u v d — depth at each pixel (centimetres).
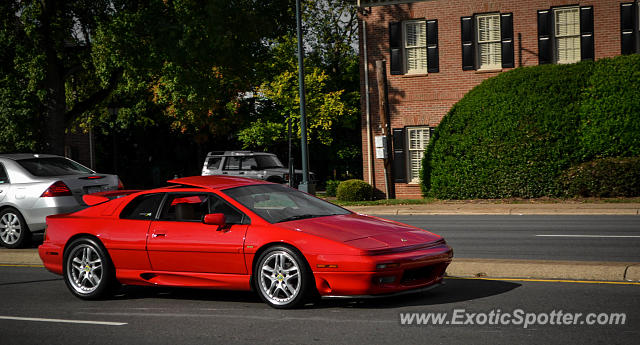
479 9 2502
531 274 849
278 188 845
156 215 814
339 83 3897
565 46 2438
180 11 2227
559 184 2117
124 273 815
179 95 2400
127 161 4425
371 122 2673
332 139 3475
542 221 1631
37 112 2477
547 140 2139
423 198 2489
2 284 949
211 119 3494
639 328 596
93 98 2625
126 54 2222
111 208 848
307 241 702
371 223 763
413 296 764
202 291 859
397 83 2605
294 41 3428
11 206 1282
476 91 2297
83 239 830
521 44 2469
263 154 2586
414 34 2597
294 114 3356
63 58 2559
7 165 1313
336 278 686
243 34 2384
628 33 2362
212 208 811
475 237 1336
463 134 2267
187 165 4434
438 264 732
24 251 1159
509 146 2178
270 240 719
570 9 2425
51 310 766
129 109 3362
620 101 2075
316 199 856
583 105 2127
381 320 655
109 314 736
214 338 610
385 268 677
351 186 2450
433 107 2561
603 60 2150
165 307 765
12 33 2367
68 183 1282
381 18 2628
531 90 2178
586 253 1067
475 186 2230
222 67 2516
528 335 584
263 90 3394
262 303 763
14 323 700
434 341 574
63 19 2402
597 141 2100
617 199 1998
